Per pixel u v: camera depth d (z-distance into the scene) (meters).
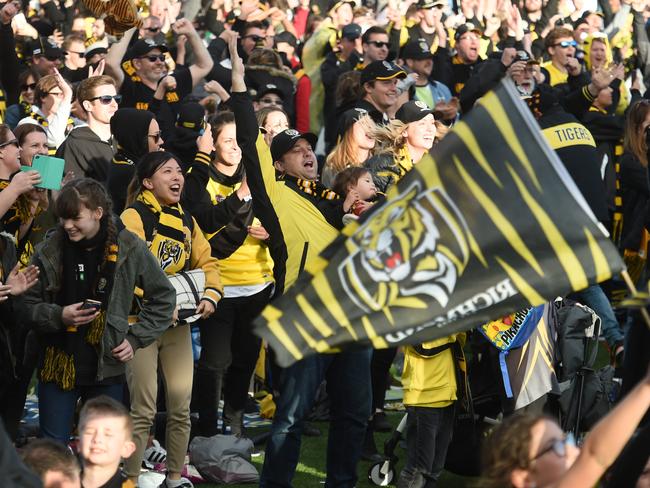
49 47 22.42
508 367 13.34
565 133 18.00
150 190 13.78
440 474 14.72
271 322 8.05
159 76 21.55
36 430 15.63
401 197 8.16
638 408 7.26
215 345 15.43
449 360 13.08
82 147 17.44
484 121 8.11
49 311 12.04
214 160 16.20
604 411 14.09
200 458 14.48
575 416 13.84
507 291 8.07
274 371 16.98
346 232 8.16
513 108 8.12
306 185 13.38
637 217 19.45
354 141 16.52
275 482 12.56
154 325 12.73
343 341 8.07
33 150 15.91
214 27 32.16
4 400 13.15
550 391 13.54
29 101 20.75
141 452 13.23
